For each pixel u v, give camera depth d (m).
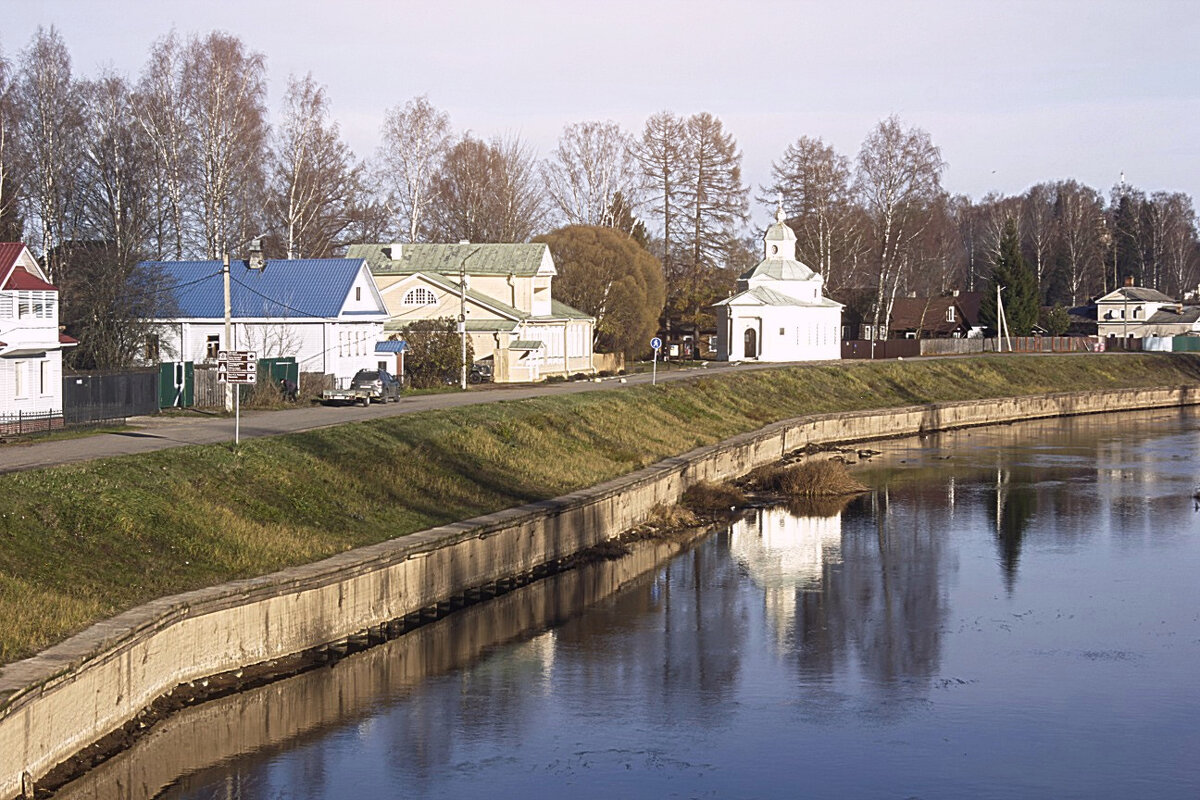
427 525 64.38
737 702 49.06
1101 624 61.22
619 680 51.59
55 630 40.38
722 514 91.94
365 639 54.19
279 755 42.72
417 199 192.25
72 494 52.38
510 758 42.84
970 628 60.38
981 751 44.09
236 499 60.09
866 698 49.72
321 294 125.25
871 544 80.94
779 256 198.88
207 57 137.38
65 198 124.44
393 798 39.34
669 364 187.62
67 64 127.06
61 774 36.97
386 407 101.81
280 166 155.00
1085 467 119.12
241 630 47.78
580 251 178.38
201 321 123.12
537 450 89.00
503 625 59.84
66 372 92.38
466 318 150.50
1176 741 45.19
